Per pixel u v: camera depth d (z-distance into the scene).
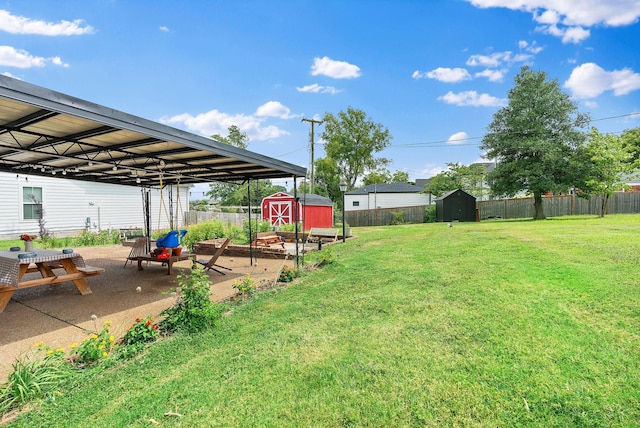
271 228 14.84
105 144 5.10
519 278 4.75
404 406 2.34
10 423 2.26
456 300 4.19
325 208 20.44
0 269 4.71
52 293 5.46
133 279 6.50
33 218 12.85
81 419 2.30
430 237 10.62
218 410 2.37
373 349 3.13
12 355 3.21
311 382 2.67
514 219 19.19
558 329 3.23
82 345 3.07
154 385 2.69
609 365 2.63
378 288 5.07
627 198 18.88
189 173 8.01
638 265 4.80
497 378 2.58
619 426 2.06
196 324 3.81
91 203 14.55
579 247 6.34
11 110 3.49
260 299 4.98
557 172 16.94
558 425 2.11
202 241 10.94
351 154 39.09
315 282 5.89
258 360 3.04
